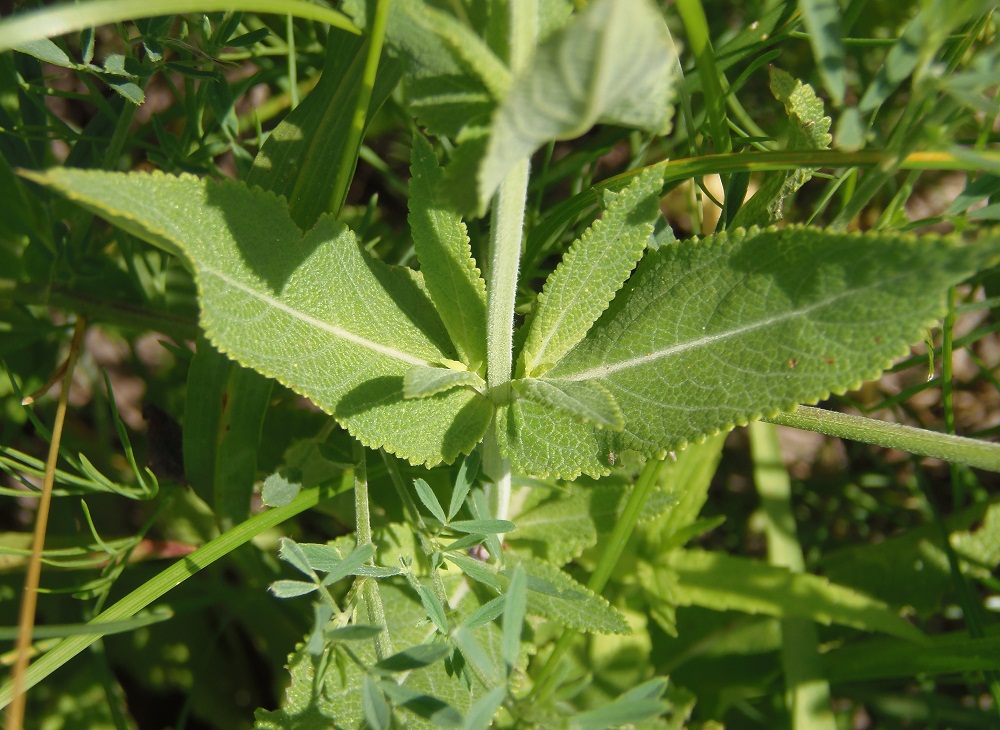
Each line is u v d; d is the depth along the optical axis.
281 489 0.20
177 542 0.26
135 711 0.26
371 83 0.18
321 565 0.18
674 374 0.17
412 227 0.18
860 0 0.22
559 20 0.16
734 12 0.28
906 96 0.27
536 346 0.18
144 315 0.23
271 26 0.26
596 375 0.18
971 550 0.25
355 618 0.19
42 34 0.15
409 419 0.18
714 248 0.17
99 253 0.25
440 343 0.19
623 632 0.20
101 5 0.15
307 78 0.26
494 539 0.19
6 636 0.18
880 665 0.23
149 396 0.27
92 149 0.23
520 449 0.18
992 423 0.29
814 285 0.16
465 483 0.19
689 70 0.24
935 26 0.15
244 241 0.17
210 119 0.26
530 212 0.26
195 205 0.16
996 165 0.16
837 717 0.26
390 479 0.23
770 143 0.25
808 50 0.28
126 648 0.26
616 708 0.16
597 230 0.18
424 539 0.19
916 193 0.29
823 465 0.29
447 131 0.15
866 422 0.19
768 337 0.17
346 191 0.20
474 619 0.18
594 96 0.12
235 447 0.22
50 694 0.25
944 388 0.22
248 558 0.24
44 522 0.20
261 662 0.27
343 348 0.18
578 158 0.26
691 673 0.25
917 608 0.25
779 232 0.17
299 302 0.18
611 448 0.18
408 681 0.20
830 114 0.28
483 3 0.15
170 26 0.21
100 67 0.20
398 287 0.19
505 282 0.17
